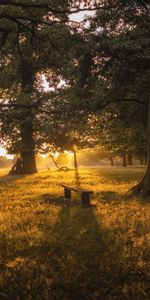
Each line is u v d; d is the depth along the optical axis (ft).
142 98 85.05
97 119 97.86
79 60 75.36
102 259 27.89
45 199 62.13
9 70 121.80
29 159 146.61
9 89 105.70
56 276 24.72
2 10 64.49
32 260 27.96
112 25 70.74
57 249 30.94
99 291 22.57
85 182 98.37
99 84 82.48
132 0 67.82
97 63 76.23
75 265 26.63
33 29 63.16
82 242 32.81
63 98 76.74
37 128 92.07
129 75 77.00
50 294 22.27
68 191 63.98
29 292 22.71
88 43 65.00
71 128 85.97
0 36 70.79
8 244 32.48
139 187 66.08
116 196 63.82
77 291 22.79
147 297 21.76
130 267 25.99
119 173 132.57
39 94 75.92
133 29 71.31
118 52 65.36
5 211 51.37
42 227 39.70
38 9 62.44
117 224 40.01
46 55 73.56
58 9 57.93
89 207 52.85
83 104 76.84
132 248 30.40
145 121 92.02
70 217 44.88
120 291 22.57
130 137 110.52
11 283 23.85
